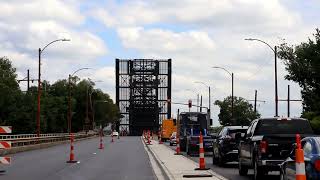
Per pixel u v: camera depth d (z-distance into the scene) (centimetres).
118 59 12406
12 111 10712
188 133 4947
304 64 5788
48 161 3484
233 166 2986
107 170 2733
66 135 7988
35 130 10856
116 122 14162
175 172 2367
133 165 3112
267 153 1925
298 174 977
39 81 6266
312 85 5741
